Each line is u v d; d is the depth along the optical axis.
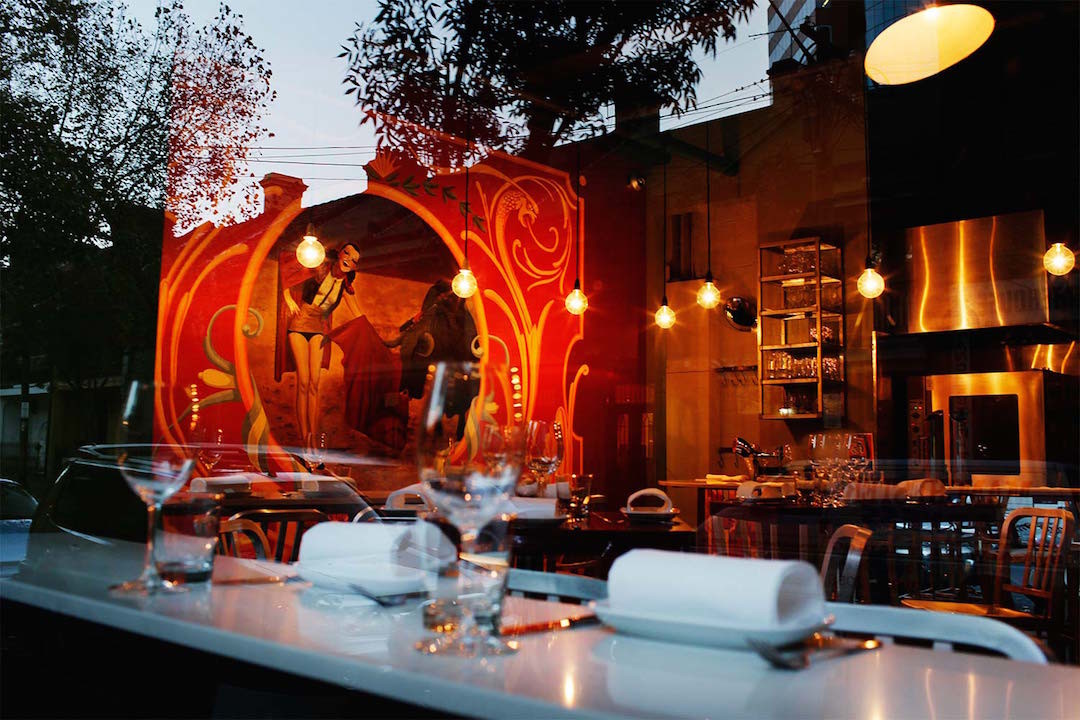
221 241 4.79
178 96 3.95
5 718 0.96
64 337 2.50
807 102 6.46
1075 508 4.35
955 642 0.82
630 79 5.86
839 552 2.08
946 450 5.96
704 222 7.35
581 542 2.30
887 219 6.50
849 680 0.64
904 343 6.37
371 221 5.58
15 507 1.90
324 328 5.36
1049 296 5.82
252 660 0.74
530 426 2.81
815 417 6.50
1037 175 5.91
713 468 7.04
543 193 6.68
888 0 5.64
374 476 5.53
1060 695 0.62
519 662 0.67
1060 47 5.73
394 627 0.79
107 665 0.90
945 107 6.27
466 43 5.21
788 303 6.88
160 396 1.17
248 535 1.56
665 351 7.31
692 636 0.72
